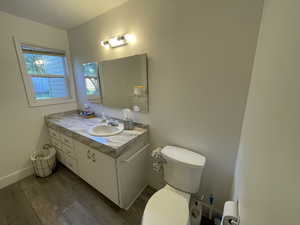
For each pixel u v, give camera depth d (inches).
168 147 54.9
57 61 85.9
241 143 37.9
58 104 87.7
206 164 50.7
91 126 68.6
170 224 36.3
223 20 38.1
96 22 67.8
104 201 60.3
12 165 72.4
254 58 35.6
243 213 21.6
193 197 56.1
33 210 56.2
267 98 18.2
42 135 82.7
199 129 49.4
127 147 51.6
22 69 70.7
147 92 58.4
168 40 48.6
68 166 75.4
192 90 47.8
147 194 64.9
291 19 12.5
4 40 63.7
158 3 47.7
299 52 9.8
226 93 41.8
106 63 69.4
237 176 36.4
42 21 72.1
